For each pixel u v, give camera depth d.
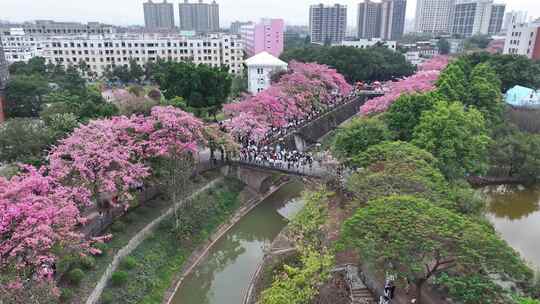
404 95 46.38
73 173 29.20
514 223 41.47
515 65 74.94
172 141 35.16
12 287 18.73
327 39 197.75
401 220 21.81
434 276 24.45
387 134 40.16
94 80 114.75
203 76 60.62
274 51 151.62
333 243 27.38
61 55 119.44
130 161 33.72
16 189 22.28
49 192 25.03
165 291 30.45
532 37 93.81
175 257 34.09
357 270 28.19
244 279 34.34
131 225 33.66
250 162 45.84
